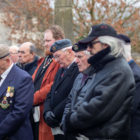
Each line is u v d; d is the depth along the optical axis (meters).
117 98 2.27
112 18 9.41
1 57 3.06
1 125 2.99
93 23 9.28
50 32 3.93
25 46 4.41
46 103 3.48
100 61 2.42
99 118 2.27
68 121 2.46
